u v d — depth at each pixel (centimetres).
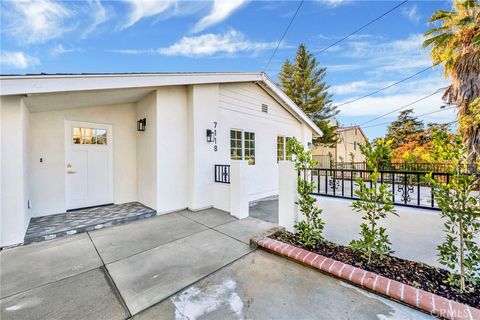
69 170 472
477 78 689
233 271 241
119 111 541
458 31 739
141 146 538
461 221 199
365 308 179
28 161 376
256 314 174
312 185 300
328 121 1956
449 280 203
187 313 176
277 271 240
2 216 300
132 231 368
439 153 213
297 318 169
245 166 456
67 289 208
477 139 550
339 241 315
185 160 514
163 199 477
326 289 206
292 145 341
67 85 311
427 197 542
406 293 186
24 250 295
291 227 340
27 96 309
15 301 190
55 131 448
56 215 436
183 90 513
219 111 572
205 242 321
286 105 808
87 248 301
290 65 2061
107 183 526
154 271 241
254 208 551
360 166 1398
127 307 183
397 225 272
